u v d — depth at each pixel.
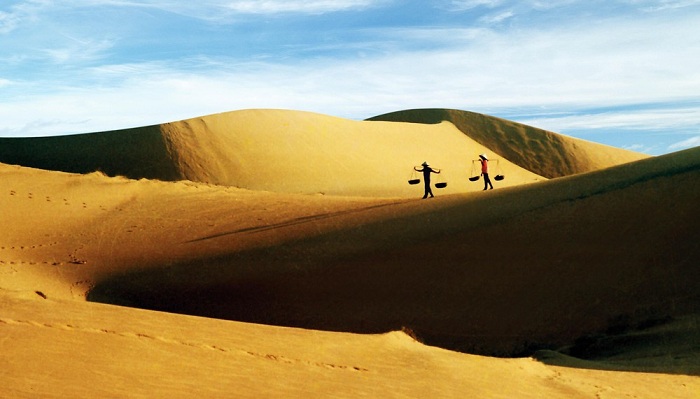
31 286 23.69
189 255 28.06
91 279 25.94
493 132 84.31
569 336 18.08
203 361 8.39
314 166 63.66
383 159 69.56
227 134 64.06
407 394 8.88
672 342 16.55
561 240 22.66
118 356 7.74
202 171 58.62
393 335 13.24
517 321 19.09
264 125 67.62
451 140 79.88
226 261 26.64
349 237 27.34
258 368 8.67
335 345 11.26
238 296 23.08
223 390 7.27
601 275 20.31
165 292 24.08
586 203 24.88
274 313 21.50
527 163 79.38
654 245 21.06
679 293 18.86
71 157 60.34
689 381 13.10
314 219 31.86
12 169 42.47
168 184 42.97
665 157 28.05
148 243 30.66
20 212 34.59
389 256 24.34
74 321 9.00
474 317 19.59
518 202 27.19
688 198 22.88
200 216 35.31
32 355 7.08
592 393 11.19
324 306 21.53
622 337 17.44
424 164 33.12
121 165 58.84
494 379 11.19
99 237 31.84
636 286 19.50
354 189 59.44
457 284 21.45
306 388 8.12
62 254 29.12
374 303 21.23
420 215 28.61
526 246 22.83
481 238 24.20
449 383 10.09
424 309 20.42
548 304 19.56
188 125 63.50
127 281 25.50
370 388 8.81
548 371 13.23
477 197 29.92
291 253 26.44
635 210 23.25
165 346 8.68
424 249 24.31
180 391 6.90
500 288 20.78
